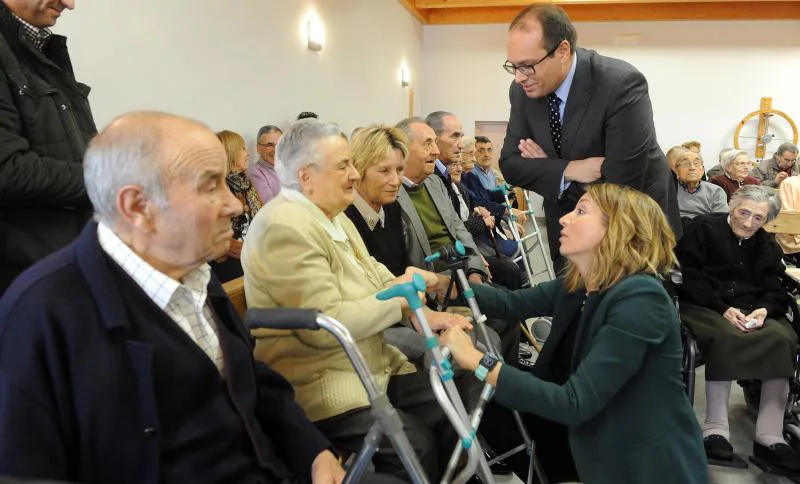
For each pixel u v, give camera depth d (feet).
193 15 9.13
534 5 5.76
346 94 16.52
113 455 2.64
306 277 4.28
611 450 4.11
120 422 2.64
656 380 4.05
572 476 5.08
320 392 4.42
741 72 21.77
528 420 5.13
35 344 2.49
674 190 6.95
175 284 2.88
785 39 21.15
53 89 4.18
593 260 4.36
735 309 6.97
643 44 22.35
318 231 4.58
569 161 6.17
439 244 7.87
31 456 2.43
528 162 6.50
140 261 2.83
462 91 24.45
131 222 2.72
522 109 6.73
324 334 4.30
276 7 12.01
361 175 6.13
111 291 2.67
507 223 13.30
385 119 20.34
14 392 2.43
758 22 21.21
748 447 7.22
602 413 4.13
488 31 23.75
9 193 3.73
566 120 6.17
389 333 5.61
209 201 2.79
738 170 14.58
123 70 7.57
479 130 24.66
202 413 3.00
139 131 2.64
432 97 24.81
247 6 10.84
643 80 5.87
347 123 16.76
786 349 6.54
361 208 6.28
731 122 22.24
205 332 3.13
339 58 15.78
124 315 2.67
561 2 21.09
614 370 3.83
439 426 5.02
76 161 4.29
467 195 11.48
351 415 4.37
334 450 4.08
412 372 5.33
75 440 2.62
